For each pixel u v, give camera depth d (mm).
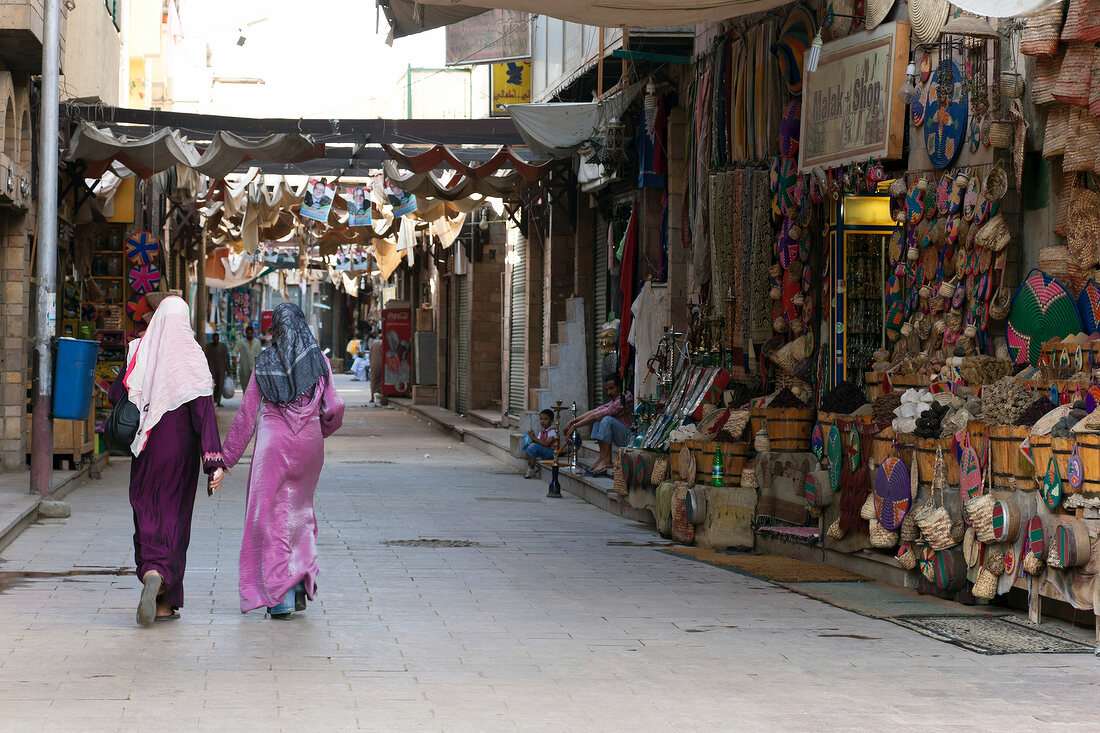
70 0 15602
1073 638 6992
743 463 10680
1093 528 6781
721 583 8859
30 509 11086
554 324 20438
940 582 8016
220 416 28250
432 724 5121
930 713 5426
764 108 12094
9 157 14211
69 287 16875
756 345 11977
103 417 17359
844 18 10734
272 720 5141
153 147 15445
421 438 25203
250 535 7355
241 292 55188
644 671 6152
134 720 5102
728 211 12344
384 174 18578
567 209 19656
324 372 7578
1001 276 8719
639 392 14953
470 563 9648
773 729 5137
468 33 19641
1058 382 7527
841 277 10797
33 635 6734
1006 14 7035
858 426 9023
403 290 40344
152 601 6922
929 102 9477
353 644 6680
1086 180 8156
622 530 11898
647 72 15430
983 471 7695
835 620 7520
